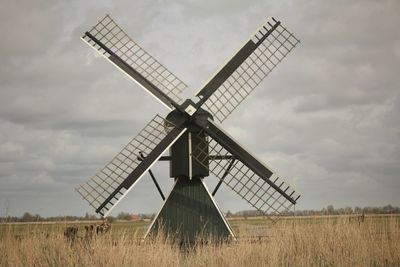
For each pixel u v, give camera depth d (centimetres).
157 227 1784
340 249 1355
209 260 1266
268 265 1232
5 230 1261
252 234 1410
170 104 1845
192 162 1808
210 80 1894
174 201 1811
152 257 1195
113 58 1903
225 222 1808
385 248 1373
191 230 1795
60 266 1164
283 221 1502
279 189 1847
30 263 1174
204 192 1830
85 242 1247
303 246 1373
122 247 1206
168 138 1814
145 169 1783
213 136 1822
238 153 1836
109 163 1806
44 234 1269
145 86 1867
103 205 1762
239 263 1241
